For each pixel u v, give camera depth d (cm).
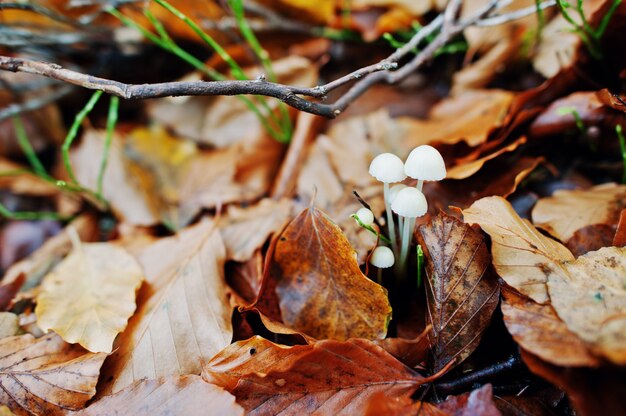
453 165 32
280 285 29
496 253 27
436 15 36
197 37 37
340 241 28
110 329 28
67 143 32
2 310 30
